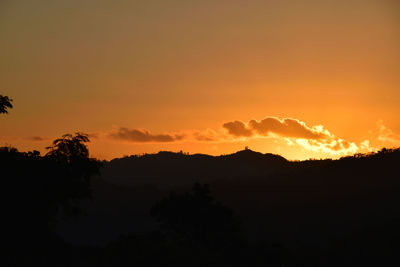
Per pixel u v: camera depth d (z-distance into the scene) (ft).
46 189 314.14
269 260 369.09
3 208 291.99
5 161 302.45
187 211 417.90
